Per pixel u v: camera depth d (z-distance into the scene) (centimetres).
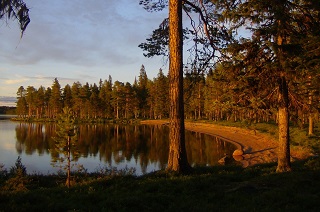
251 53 1245
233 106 1269
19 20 563
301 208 693
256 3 1131
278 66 1116
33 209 643
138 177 1154
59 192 898
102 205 714
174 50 1207
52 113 12681
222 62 1313
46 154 3562
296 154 2356
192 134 5522
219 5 1277
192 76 1456
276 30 1124
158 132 6381
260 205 727
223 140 4378
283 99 1216
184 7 1402
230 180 1065
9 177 1521
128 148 3981
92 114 11475
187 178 1041
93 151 3728
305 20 1195
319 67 1062
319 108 1187
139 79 11675
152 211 705
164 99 9819
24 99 13838
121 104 10800
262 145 3416
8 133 6284
